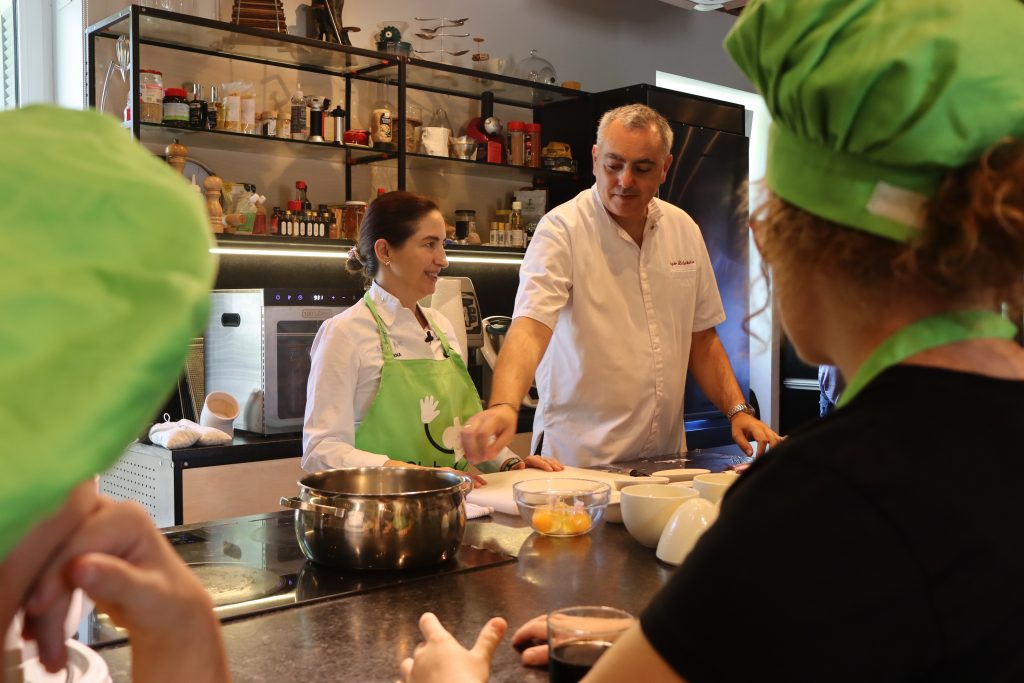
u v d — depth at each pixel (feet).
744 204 15.61
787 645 1.81
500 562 4.98
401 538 4.68
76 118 1.08
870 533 1.83
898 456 1.91
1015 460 1.95
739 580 1.85
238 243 11.57
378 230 8.02
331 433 7.36
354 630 3.96
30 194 0.92
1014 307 2.14
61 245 0.91
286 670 3.51
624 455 9.20
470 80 13.89
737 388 9.41
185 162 11.48
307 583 4.57
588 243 9.00
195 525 5.83
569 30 16.28
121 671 3.55
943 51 1.93
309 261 13.02
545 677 3.47
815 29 2.07
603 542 5.47
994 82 1.93
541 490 6.02
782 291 2.36
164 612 1.74
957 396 2.01
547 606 4.28
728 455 8.32
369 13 13.66
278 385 10.71
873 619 1.80
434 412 7.91
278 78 12.83
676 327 9.42
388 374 7.72
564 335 9.25
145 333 0.87
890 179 2.05
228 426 10.52
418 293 8.17
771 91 2.20
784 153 2.26
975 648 1.84
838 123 2.03
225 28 11.09
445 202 14.73
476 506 6.21
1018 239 1.96
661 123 8.82
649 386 9.26
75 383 0.84
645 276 9.19
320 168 13.28
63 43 12.01
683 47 18.11
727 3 14.12
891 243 2.09
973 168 1.98
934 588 1.82
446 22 14.08
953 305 2.12
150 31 11.12
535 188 15.38
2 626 1.32
